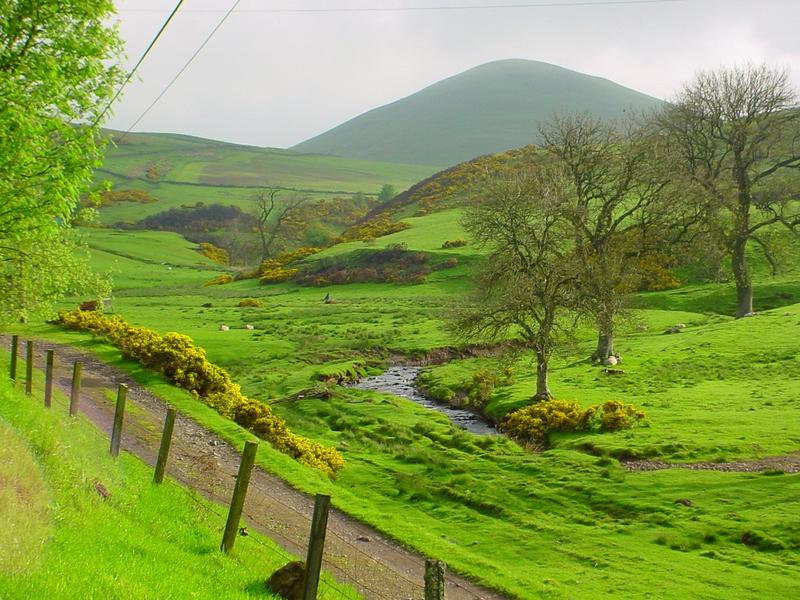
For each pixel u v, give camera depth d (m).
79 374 21.16
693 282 82.75
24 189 16.50
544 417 37.19
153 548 11.10
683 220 55.66
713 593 17.00
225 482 20.72
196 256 157.62
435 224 128.75
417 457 30.31
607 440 32.66
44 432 14.18
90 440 17.86
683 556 19.72
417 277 98.38
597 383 45.59
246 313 78.38
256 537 15.64
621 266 51.66
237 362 53.22
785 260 76.38
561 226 47.00
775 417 34.66
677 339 57.91
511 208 42.84
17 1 15.91
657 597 16.77
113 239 158.38
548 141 52.62
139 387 31.58
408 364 58.00
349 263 108.50
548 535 21.66
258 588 10.87
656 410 37.72
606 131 52.38
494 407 42.41
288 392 43.66
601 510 24.06
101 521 11.34
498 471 28.72
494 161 166.62
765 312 63.16
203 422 27.25
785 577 17.89
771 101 61.88
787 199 63.09
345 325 71.44
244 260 171.62
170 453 22.44
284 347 58.44
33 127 14.39
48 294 26.11
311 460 26.61
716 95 62.50
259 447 25.22
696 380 44.62
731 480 25.88
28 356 23.61
